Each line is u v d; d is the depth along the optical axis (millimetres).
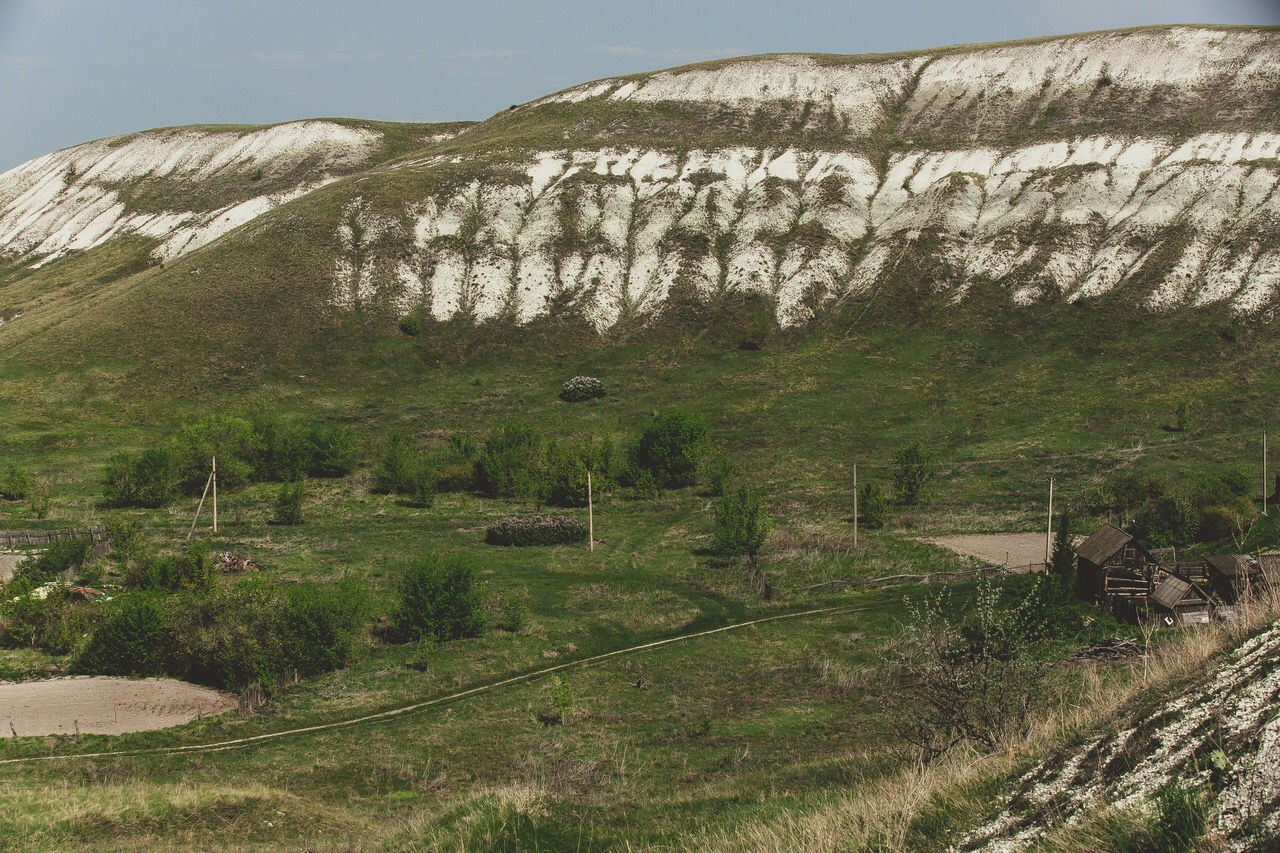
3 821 20844
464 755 29125
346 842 19812
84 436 77625
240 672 35375
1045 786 10641
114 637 36312
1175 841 8180
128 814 21672
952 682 17000
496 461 67375
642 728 31016
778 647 38406
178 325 94312
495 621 42031
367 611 39031
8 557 50344
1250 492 52969
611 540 55938
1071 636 31250
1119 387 78000
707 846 14633
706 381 87062
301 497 61281
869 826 11586
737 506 50438
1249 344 81500
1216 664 11320
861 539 53219
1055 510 56688
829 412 78562
